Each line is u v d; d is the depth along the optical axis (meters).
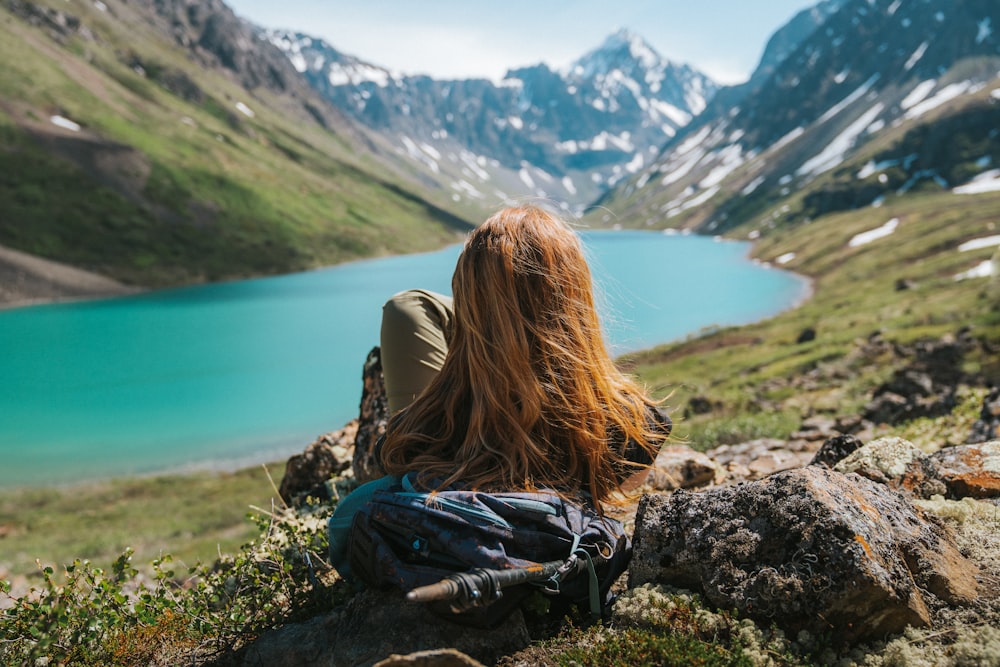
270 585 4.19
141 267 146.88
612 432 3.08
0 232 141.62
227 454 46.88
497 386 2.92
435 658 2.36
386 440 3.26
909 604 2.83
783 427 20.89
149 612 3.93
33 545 31.56
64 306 116.88
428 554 2.77
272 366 71.50
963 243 128.25
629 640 2.83
